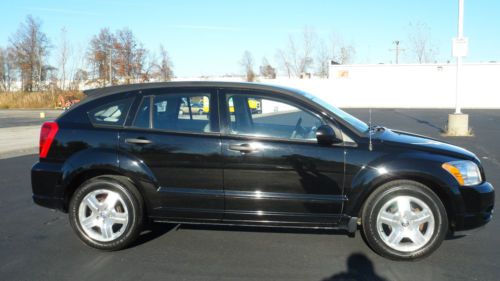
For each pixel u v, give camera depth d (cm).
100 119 470
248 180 440
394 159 422
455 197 421
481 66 4212
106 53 5406
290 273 404
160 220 460
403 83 4459
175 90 468
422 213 423
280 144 436
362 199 428
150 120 461
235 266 420
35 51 6288
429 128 1841
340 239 489
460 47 1503
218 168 442
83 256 448
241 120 452
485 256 442
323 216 435
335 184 430
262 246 470
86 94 494
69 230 530
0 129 1956
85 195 457
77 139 462
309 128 446
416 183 425
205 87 464
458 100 1537
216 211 447
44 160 471
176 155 446
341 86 4644
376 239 429
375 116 2767
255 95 457
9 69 6944
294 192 436
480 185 433
